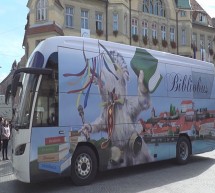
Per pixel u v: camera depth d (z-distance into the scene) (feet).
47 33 119.96
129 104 37.35
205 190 30.86
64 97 31.96
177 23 178.19
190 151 45.73
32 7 122.93
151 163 45.65
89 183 33.45
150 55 40.65
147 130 39.19
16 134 30.76
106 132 34.88
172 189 31.32
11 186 33.63
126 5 150.92
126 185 33.06
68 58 32.63
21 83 31.99
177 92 43.86
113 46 36.70
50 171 30.71
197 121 46.85
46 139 30.60
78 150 32.81
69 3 134.00
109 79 35.68
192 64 46.96
